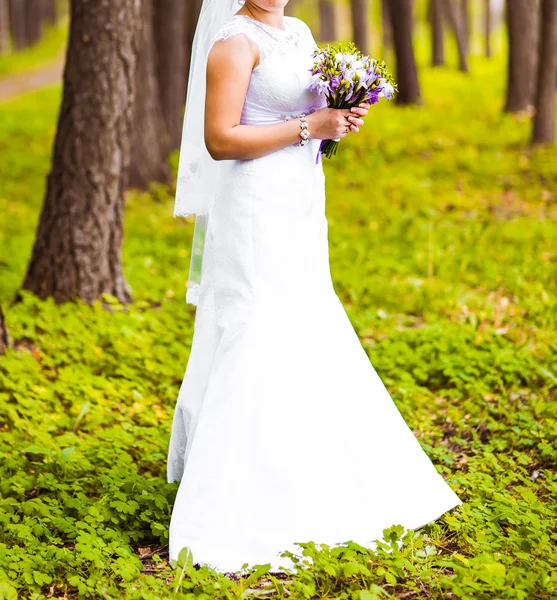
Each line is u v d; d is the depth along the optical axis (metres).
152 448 5.88
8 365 7.24
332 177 18.05
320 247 4.64
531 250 11.41
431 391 7.16
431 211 13.78
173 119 20.67
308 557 4.20
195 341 4.70
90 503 4.86
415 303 9.59
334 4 60.66
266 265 4.43
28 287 9.44
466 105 27.94
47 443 5.72
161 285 10.37
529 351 7.54
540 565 4.00
